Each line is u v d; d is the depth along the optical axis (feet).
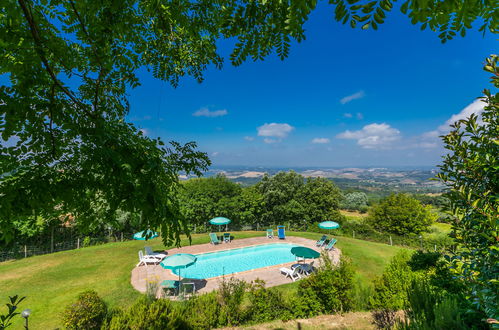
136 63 10.34
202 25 8.64
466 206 8.75
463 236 9.07
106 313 26.07
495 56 6.59
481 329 10.01
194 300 27.37
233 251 59.67
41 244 55.93
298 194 102.78
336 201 103.76
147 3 8.21
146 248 49.60
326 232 79.92
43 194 6.57
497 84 6.69
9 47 6.17
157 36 12.14
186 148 9.80
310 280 29.25
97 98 9.25
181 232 8.09
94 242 61.98
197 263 52.13
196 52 13.05
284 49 4.79
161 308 22.41
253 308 26.86
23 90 6.55
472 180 8.86
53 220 8.59
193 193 82.53
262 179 113.29
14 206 6.29
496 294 7.20
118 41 9.34
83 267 44.06
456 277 9.47
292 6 3.56
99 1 6.98
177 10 7.82
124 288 35.53
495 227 6.97
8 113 6.15
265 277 41.73
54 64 8.30
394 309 23.61
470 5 2.82
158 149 8.87
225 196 89.81
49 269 42.86
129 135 8.48
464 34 3.10
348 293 26.96
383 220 90.84
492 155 8.19
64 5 8.02
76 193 7.19
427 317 12.75
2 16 6.40
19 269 43.01
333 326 23.80
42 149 7.25
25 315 14.92
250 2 4.28
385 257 51.31
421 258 23.75
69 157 7.54
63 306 30.35
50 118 7.23
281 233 70.74
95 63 8.59
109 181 7.08
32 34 6.61
